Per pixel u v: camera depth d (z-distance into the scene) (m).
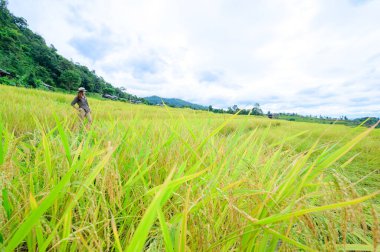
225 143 1.93
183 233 0.73
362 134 0.80
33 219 0.61
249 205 1.05
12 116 4.38
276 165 1.63
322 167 0.88
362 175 3.57
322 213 0.87
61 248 0.80
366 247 0.85
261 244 0.89
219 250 0.90
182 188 1.31
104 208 0.89
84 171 1.10
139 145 2.01
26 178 1.16
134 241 0.59
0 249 0.64
